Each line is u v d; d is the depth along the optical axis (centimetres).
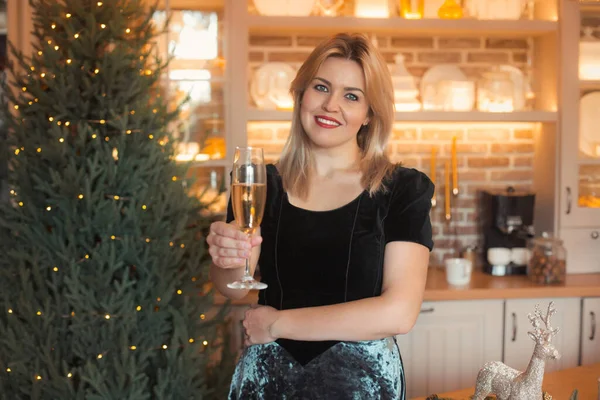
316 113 167
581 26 381
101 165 259
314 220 167
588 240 389
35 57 264
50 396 253
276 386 163
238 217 150
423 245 163
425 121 380
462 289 348
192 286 281
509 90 386
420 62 405
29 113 265
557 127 384
